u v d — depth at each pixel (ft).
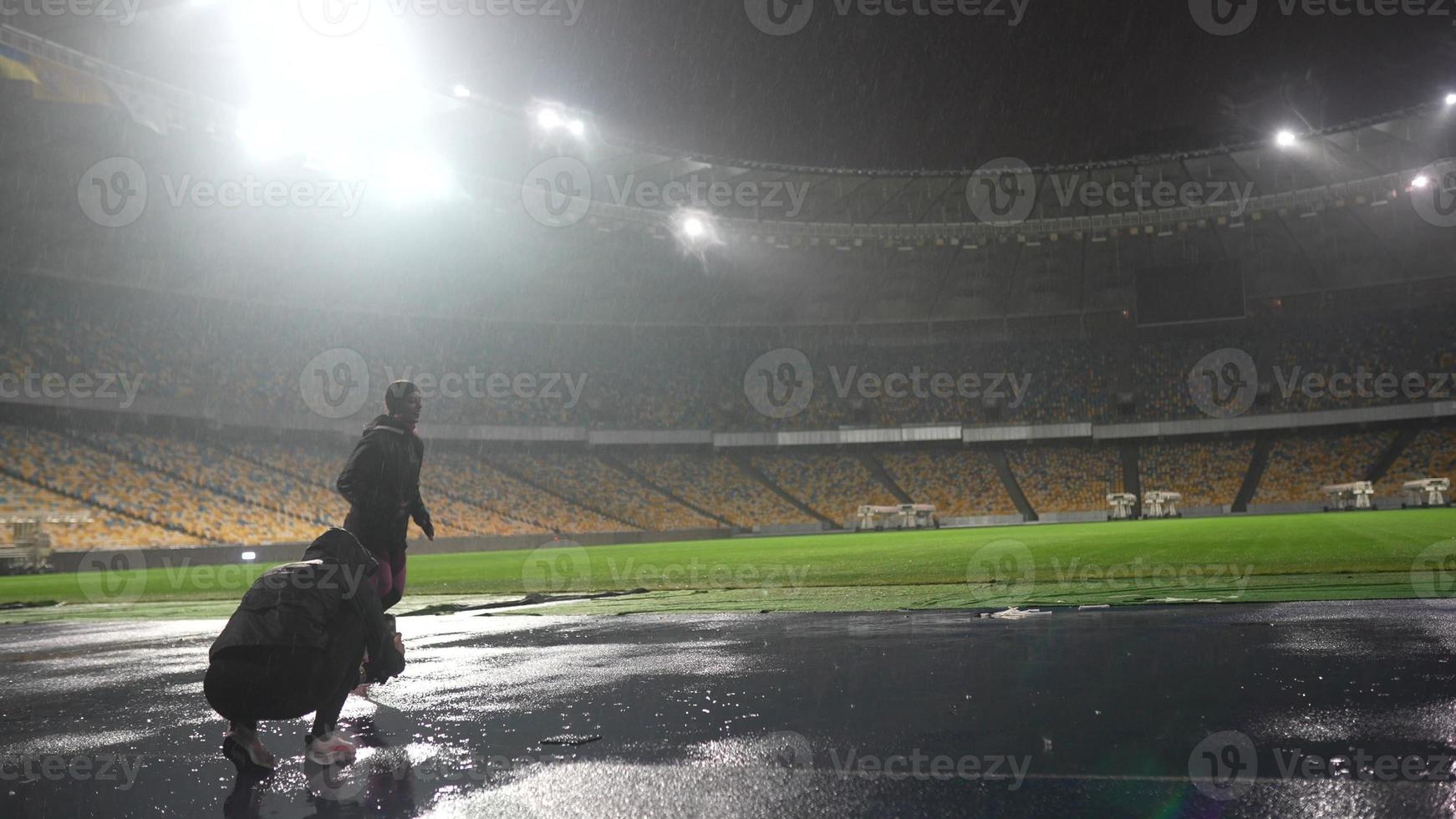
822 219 154.10
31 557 80.33
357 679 10.23
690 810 7.41
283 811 7.91
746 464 155.53
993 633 17.75
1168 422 147.64
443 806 7.83
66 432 107.96
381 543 12.80
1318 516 92.38
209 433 121.19
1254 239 152.46
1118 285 157.69
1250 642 15.05
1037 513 140.67
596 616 25.90
